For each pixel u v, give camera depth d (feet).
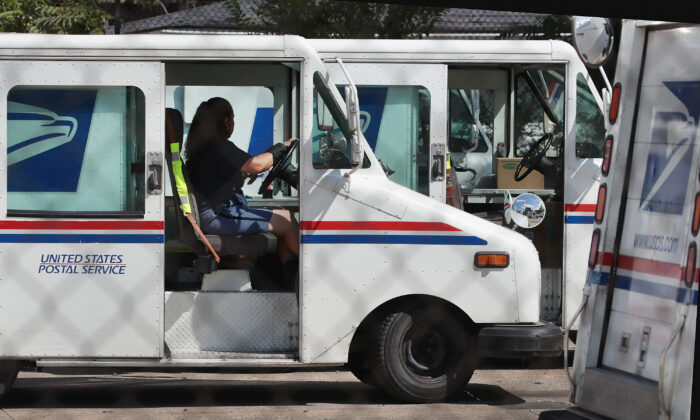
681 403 23.59
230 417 32.32
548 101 45.47
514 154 46.44
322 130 33.19
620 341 26.27
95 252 32.12
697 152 24.25
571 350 42.04
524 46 40.65
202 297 33.32
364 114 40.68
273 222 34.27
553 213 42.16
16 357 31.94
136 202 32.45
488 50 40.57
